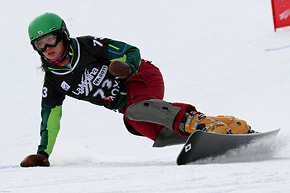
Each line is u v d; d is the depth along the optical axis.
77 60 9.77
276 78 24.56
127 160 11.16
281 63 27.77
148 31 42.88
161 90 9.93
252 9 44.19
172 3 49.31
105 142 17.89
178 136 9.94
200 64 31.45
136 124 10.10
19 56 38.06
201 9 46.69
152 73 10.03
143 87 9.69
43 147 10.07
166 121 8.73
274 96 21.55
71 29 45.59
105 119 22.34
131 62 9.20
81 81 9.97
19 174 7.37
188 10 47.03
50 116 10.30
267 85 23.53
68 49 9.71
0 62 36.88
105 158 12.03
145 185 5.33
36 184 6.05
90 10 49.94
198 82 27.05
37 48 9.49
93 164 9.70
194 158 7.79
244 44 34.44
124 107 10.30
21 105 27.19
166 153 14.41
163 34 41.53
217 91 24.31
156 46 38.41
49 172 7.50
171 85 27.28
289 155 8.75
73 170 7.74
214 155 7.90
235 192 4.67
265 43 33.47
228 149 7.98
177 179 5.68
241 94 22.86
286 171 5.84
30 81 32.06
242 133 8.75
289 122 17.53
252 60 29.88
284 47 31.56
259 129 17.00
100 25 45.97
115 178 6.22
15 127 22.78
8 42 41.59
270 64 28.00
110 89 10.07
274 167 6.35
